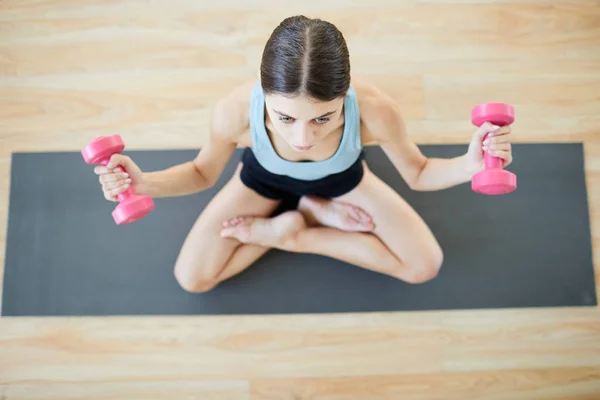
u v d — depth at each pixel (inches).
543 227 75.9
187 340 73.2
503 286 74.6
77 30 79.4
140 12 79.9
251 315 73.7
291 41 39.6
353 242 69.0
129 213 51.8
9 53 78.7
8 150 76.7
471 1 80.4
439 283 74.5
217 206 67.4
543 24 80.1
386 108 51.1
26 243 75.1
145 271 74.5
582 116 78.2
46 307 73.7
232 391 72.4
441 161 57.2
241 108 50.5
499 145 49.1
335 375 72.7
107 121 77.4
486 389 72.7
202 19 79.7
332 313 73.8
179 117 77.5
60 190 76.0
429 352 73.2
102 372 72.6
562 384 72.8
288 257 74.7
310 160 55.0
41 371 72.5
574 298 74.4
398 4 80.2
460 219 75.9
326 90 40.3
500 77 79.0
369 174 67.8
